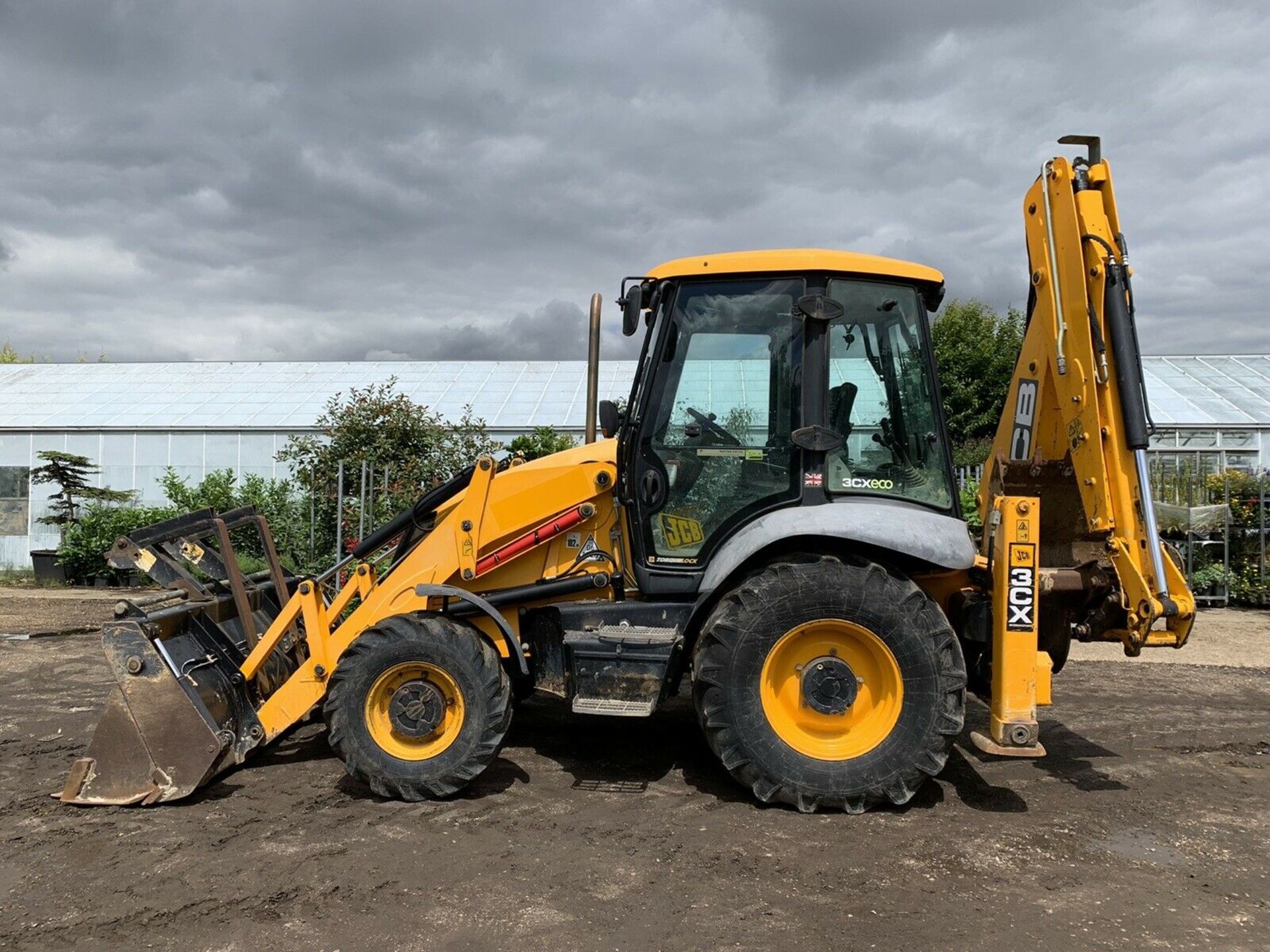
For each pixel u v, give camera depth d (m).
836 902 3.30
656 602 4.69
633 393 4.86
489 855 3.71
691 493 4.67
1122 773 4.91
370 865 3.62
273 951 2.95
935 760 4.12
